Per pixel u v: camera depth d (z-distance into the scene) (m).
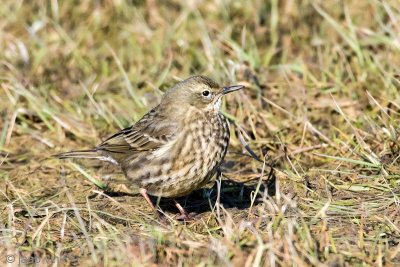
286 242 8.48
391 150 11.55
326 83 14.38
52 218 10.41
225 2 17.81
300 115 13.47
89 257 9.05
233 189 11.40
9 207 10.49
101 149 11.44
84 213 10.66
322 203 10.34
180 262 8.46
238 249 8.54
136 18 17.78
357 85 14.16
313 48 16.17
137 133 10.89
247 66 15.03
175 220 10.25
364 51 14.99
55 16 17.92
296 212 10.00
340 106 13.58
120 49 16.89
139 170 10.77
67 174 12.52
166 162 10.48
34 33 17.02
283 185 11.05
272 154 12.70
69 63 16.41
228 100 14.06
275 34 16.75
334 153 12.21
